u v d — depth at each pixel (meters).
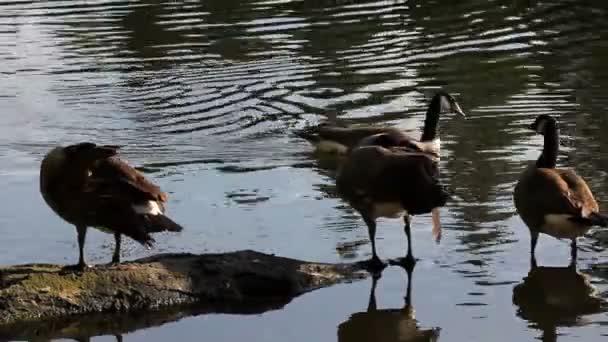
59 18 27.58
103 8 28.62
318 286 11.53
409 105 19.61
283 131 18.44
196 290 11.16
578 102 19.23
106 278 10.99
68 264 12.00
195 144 17.81
